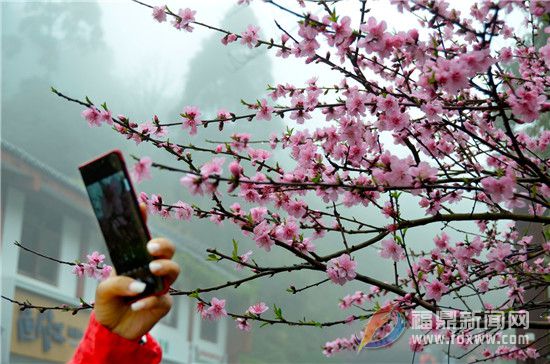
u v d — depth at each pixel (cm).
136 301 133
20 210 1488
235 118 312
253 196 290
